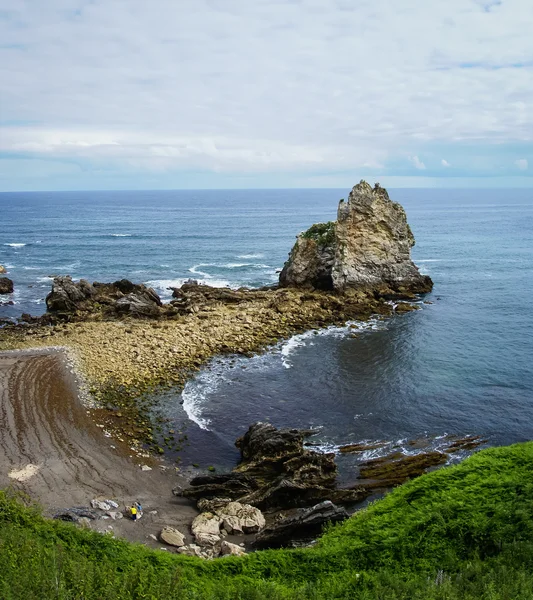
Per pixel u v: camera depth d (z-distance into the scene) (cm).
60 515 2788
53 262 10856
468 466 2719
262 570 2250
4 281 8150
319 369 5088
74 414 4022
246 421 4100
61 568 1900
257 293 7281
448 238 14762
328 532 2528
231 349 5475
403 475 3375
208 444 3775
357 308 6925
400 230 7562
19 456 3425
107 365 4912
